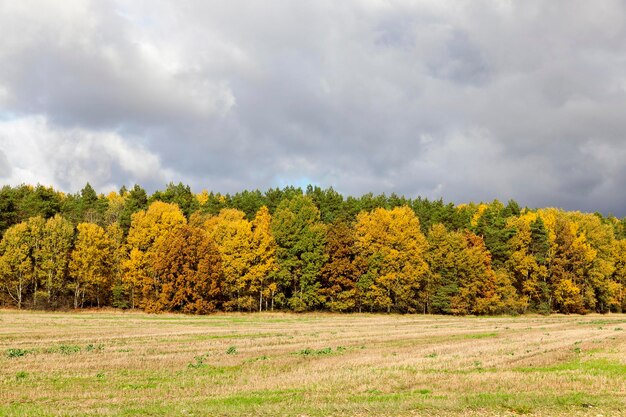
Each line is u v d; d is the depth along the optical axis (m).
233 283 77.62
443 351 30.33
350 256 83.25
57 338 36.12
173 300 71.62
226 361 25.47
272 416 13.77
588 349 31.33
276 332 43.50
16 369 22.50
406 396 16.77
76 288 73.31
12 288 71.62
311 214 85.12
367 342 35.66
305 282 78.56
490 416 14.15
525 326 55.19
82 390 18.11
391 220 82.94
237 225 78.00
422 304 83.75
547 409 14.95
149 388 18.48
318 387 18.53
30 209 86.00
